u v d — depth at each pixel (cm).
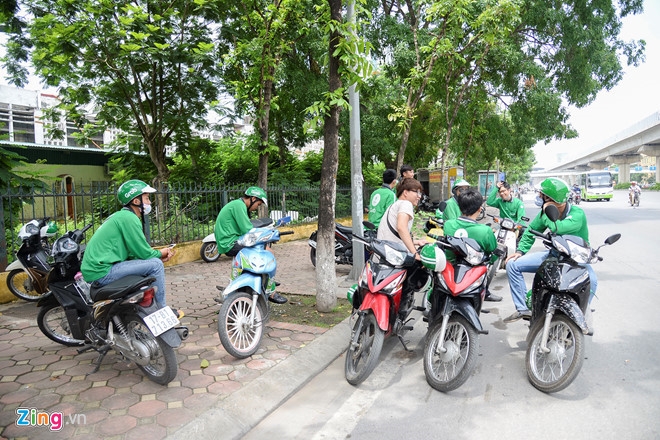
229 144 1567
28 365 388
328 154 531
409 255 364
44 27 957
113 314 344
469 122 1653
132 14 984
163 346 329
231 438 287
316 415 319
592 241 1077
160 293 363
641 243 1041
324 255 534
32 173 695
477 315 338
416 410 321
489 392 344
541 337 352
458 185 618
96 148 1722
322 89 1380
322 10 572
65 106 1227
